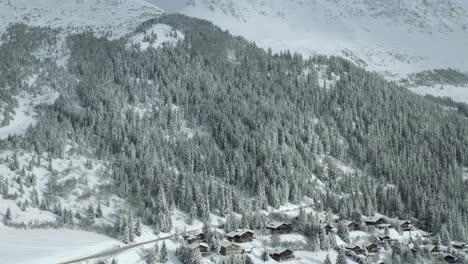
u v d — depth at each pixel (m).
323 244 161.50
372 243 168.38
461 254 170.25
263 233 170.25
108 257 138.12
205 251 149.25
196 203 179.50
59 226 162.12
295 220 178.38
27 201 169.38
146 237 157.75
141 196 182.38
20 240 146.50
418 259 161.25
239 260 140.62
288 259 152.75
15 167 184.38
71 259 134.88
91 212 168.38
